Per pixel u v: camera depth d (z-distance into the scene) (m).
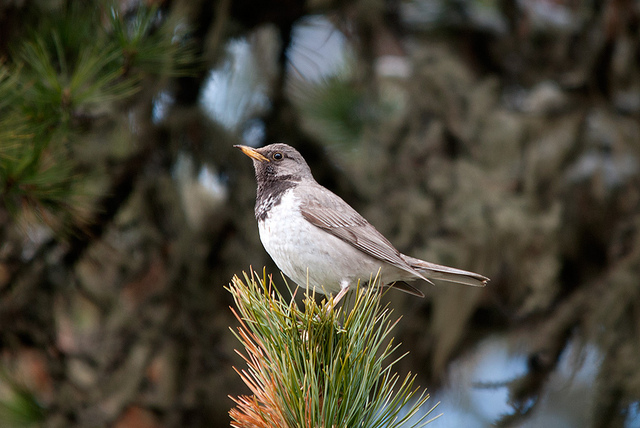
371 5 12.69
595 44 12.09
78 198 8.40
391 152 13.91
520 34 13.98
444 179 13.14
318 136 13.49
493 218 12.45
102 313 11.18
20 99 7.57
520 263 12.62
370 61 13.05
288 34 12.66
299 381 4.84
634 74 12.77
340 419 4.70
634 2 11.58
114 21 8.08
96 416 10.66
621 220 12.42
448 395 14.22
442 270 8.20
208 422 11.33
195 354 11.36
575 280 13.28
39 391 10.69
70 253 10.39
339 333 5.11
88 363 10.95
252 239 11.66
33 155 7.24
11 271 9.96
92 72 7.69
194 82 11.29
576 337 12.20
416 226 12.84
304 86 14.46
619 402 11.09
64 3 8.61
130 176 10.68
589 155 12.64
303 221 7.84
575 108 12.94
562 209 12.53
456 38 15.26
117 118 10.00
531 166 12.64
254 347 5.03
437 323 12.56
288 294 11.90
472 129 13.57
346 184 13.02
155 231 11.22
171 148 11.05
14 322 10.04
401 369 13.51
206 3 10.68
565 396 13.05
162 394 11.15
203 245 11.59
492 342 14.82
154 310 11.33
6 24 8.54
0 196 7.59
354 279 7.96
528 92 15.15
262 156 8.55
